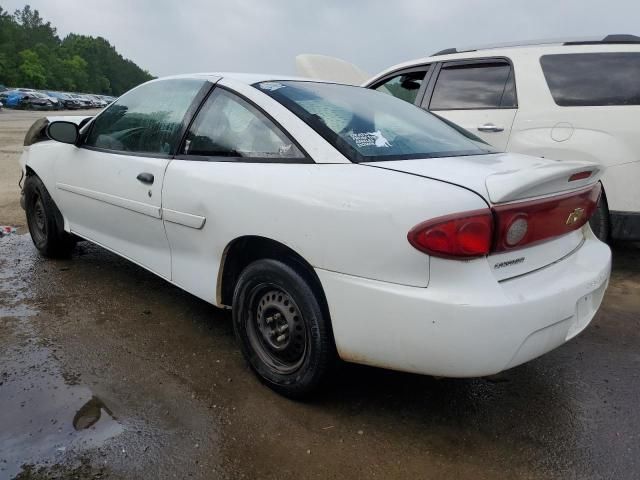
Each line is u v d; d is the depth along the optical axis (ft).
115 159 11.46
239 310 9.05
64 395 8.55
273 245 8.49
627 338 11.13
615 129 13.91
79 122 15.16
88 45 401.49
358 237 7.16
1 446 7.34
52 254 14.89
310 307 7.91
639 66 14.20
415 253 6.78
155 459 7.24
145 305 12.12
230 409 8.38
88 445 7.44
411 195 6.95
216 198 8.95
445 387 9.18
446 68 17.25
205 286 9.66
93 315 11.53
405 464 7.32
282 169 8.29
